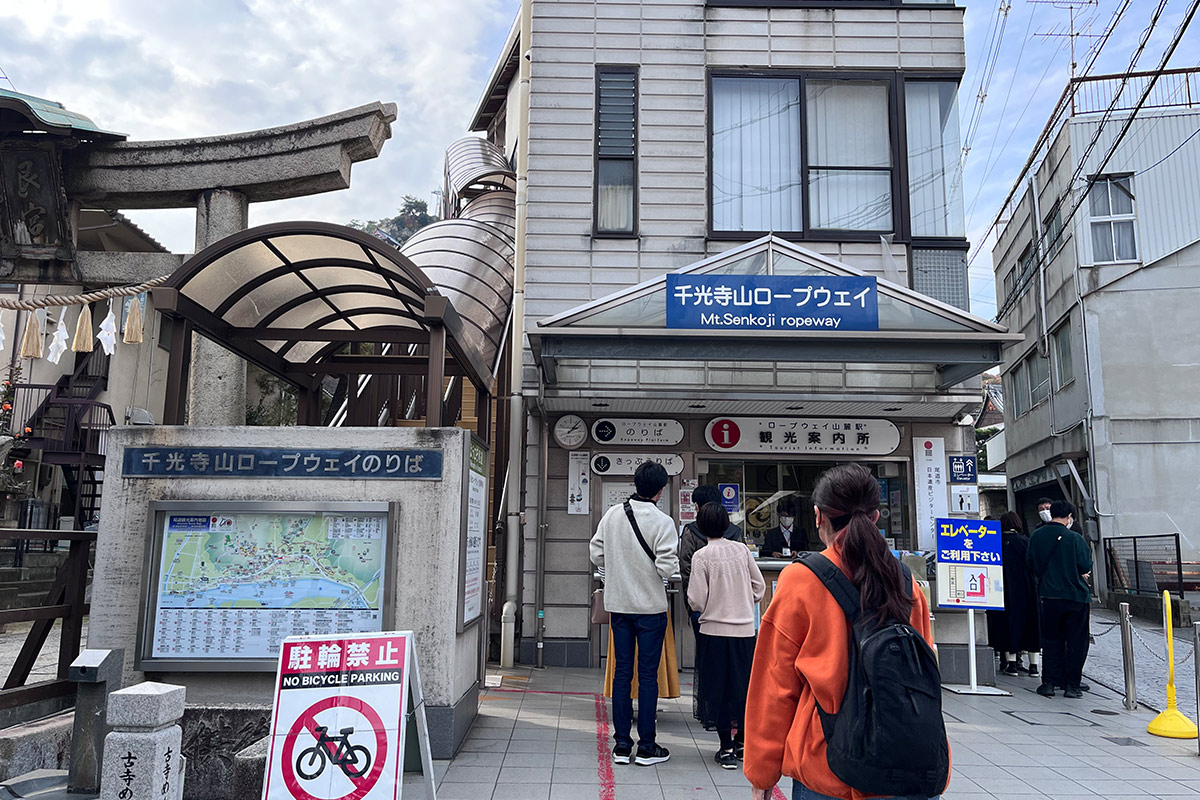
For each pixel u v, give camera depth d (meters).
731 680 5.24
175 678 5.09
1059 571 7.70
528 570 8.80
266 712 4.93
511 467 8.93
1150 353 16.31
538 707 6.73
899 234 9.23
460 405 11.88
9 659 8.05
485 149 16.00
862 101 9.60
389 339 6.49
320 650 3.66
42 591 11.47
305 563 5.20
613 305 7.34
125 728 3.43
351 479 5.31
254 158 9.09
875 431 8.96
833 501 2.59
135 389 17.00
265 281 6.20
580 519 8.84
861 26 9.65
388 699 3.61
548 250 9.25
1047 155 18.89
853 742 2.22
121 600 5.21
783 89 9.61
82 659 4.62
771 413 8.93
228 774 4.86
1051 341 18.97
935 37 9.63
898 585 2.39
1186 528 15.70
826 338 7.11
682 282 7.18
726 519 5.64
